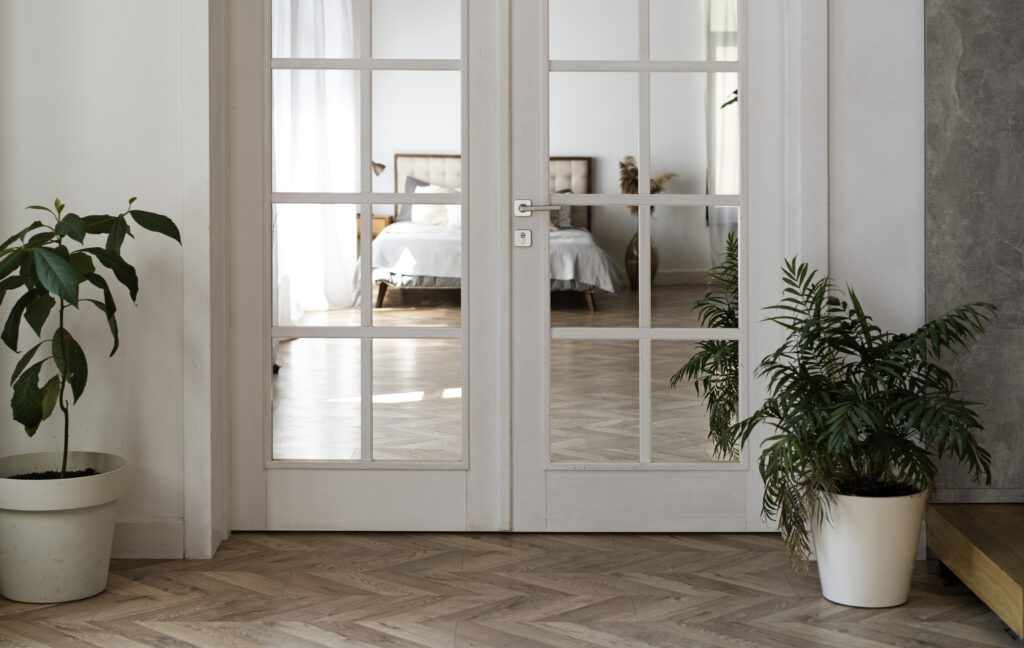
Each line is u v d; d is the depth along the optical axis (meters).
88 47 3.34
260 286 3.59
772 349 3.56
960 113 3.32
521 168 3.58
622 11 3.54
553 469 3.62
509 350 3.60
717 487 3.62
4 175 3.36
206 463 3.39
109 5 3.33
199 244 3.36
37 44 3.34
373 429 3.64
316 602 2.98
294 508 3.65
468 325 3.60
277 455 3.65
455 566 3.29
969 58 3.31
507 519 3.64
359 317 3.61
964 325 3.31
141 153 3.35
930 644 2.69
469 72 3.56
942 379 3.00
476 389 3.62
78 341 3.38
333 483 3.64
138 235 3.36
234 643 2.68
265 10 3.53
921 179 3.38
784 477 2.96
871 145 3.38
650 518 3.63
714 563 3.32
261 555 3.41
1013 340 3.34
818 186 3.38
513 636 2.72
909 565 2.95
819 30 3.35
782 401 2.92
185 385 3.38
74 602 2.99
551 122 3.57
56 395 3.00
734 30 3.54
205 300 3.37
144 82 3.34
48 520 2.94
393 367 3.62
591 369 3.61
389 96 3.57
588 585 3.12
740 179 3.55
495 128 3.57
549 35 3.55
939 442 2.92
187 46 3.32
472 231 3.59
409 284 3.60
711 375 3.61
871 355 3.01
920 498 2.92
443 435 3.64
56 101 3.35
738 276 3.57
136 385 3.39
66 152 3.35
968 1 3.30
